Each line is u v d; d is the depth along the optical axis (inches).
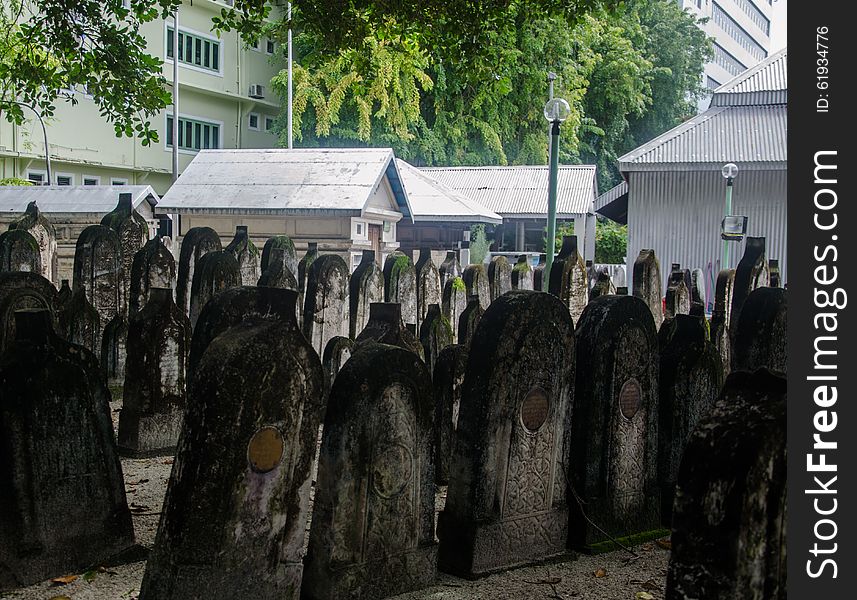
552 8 463.5
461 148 1530.5
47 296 344.8
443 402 314.2
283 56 1453.0
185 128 1362.0
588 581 232.1
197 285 408.8
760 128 1039.6
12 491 205.6
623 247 1541.6
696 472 142.6
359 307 482.3
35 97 546.9
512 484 239.6
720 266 1021.2
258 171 815.7
